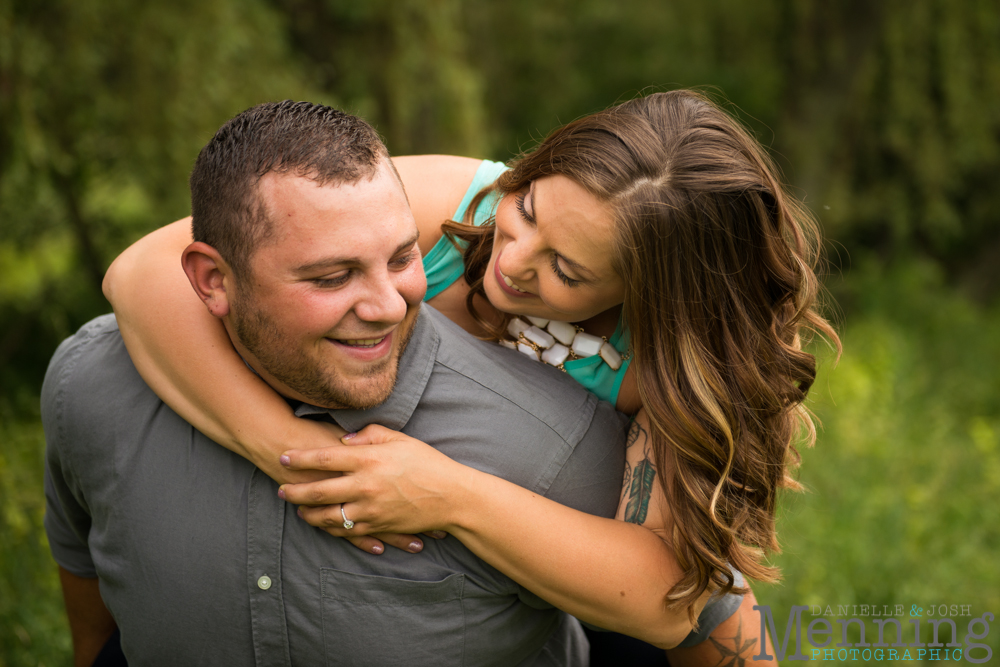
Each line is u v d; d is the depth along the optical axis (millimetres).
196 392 1431
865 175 12188
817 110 11156
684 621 1549
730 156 1491
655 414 1513
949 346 9578
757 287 1561
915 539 3918
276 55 5527
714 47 11672
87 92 4684
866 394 5980
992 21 11734
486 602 1505
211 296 1351
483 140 7336
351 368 1340
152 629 1491
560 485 1520
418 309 1462
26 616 2514
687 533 1480
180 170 4906
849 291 11164
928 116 11688
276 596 1442
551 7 11266
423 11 6332
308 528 1439
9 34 4230
